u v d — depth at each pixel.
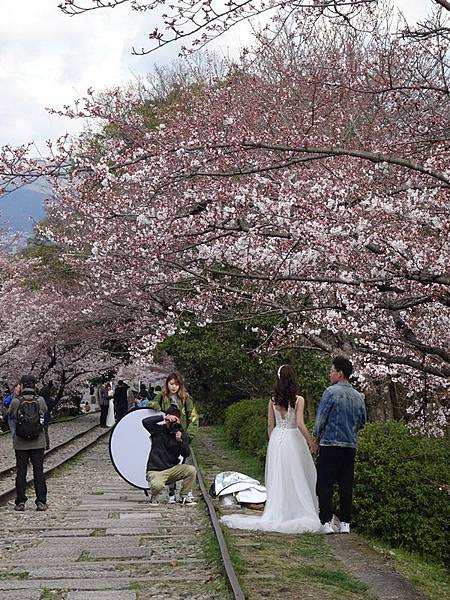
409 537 9.84
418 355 12.20
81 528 10.63
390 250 8.43
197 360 25.91
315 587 7.21
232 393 31.23
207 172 8.59
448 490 9.47
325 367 19.27
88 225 15.53
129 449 14.49
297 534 9.81
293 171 10.50
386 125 12.36
